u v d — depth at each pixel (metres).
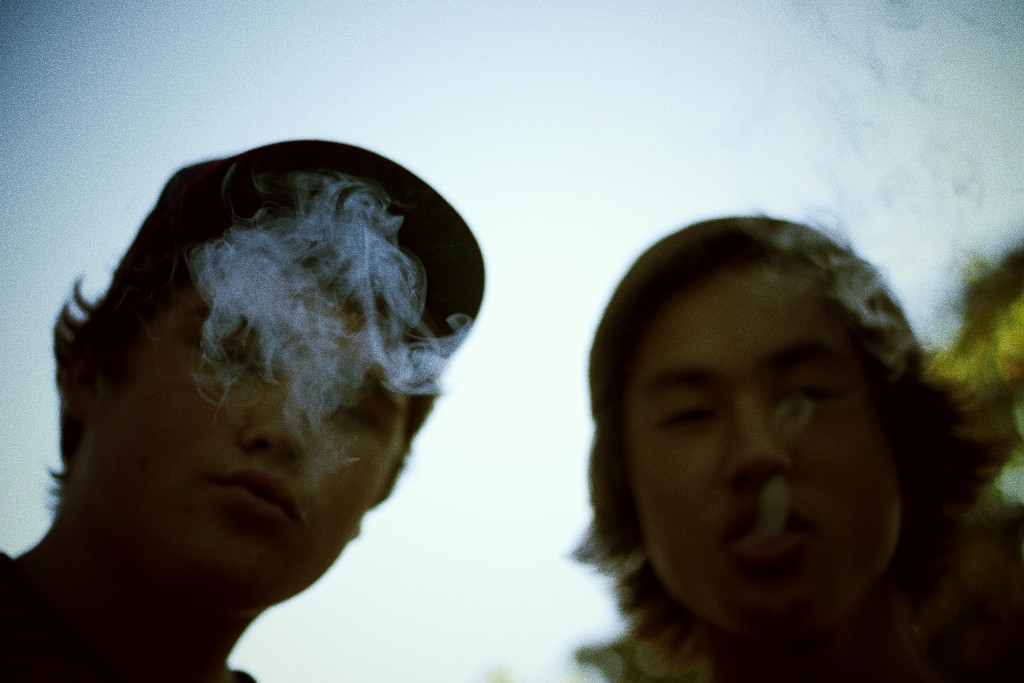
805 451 0.91
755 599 0.87
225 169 1.21
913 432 1.07
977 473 1.18
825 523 0.88
